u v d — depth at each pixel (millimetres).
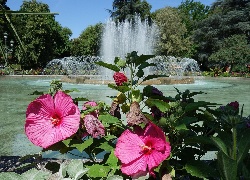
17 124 5691
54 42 52594
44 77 27469
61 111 1250
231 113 1530
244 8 50531
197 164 1382
